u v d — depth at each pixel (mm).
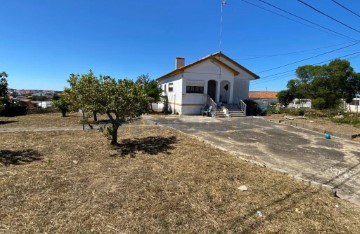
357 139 11289
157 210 3963
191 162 6500
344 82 38406
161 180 5195
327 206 4395
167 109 24469
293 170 6578
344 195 5102
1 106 8836
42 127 11711
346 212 4250
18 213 3732
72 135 9711
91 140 8859
